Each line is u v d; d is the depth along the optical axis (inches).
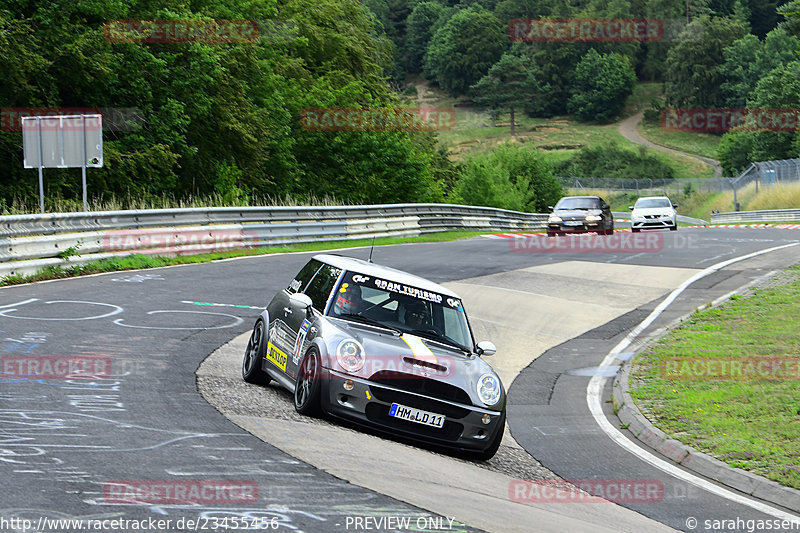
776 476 700.0
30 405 648.4
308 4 4845.0
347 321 753.0
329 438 647.8
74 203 2406.5
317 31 4707.2
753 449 777.6
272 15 4311.0
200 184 3235.7
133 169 2726.4
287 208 2306.8
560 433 871.1
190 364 891.4
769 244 2469.2
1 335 928.9
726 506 640.4
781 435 816.3
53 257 1504.7
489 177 6318.9
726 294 1640.0
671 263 2046.0
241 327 1139.9
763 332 1274.6
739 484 703.1
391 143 4124.0
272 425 662.5
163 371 837.8
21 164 2561.5
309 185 3964.1
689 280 1806.1
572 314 1488.7
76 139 1705.2
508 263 2041.1
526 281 1771.7
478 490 577.9
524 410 964.6
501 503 546.0
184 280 1517.0
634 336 1343.5
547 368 1168.8
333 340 711.1
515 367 1169.4
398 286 795.4
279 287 1517.0
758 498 674.8
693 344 1235.9
